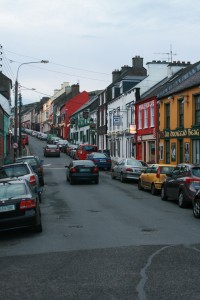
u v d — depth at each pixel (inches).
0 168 684.7
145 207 655.1
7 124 2247.8
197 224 502.0
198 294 246.8
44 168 1583.4
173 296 243.8
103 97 2292.1
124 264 319.0
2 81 2549.2
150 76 1707.7
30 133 4864.7
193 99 1106.1
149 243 394.9
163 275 287.3
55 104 4466.0
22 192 465.1
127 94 1775.3
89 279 281.7
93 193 847.7
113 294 249.6
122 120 1857.8
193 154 1109.1
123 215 572.7
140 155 1589.6
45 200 738.8
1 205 440.8
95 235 437.7
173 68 1651.1
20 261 338.6
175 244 389.4
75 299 242.4
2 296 251.3
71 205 675.4
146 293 250.1
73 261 332.5
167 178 735.1
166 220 531.2
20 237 439.5
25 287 268.2
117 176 1154.7
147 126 1494.8
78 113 3161.9
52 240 419.2
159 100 1354.6
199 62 1485.0
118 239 416.2
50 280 282.0
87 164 1039.6
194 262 322.7
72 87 3826.3
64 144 2765.7
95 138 2532.0
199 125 1062.4
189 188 629.3
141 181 909.2
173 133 1231.5
